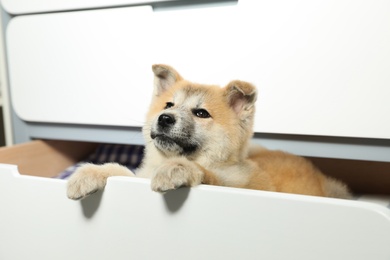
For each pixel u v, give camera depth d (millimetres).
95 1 1093
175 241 639
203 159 879
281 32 938
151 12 1049
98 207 688
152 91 1081
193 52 1031
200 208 611
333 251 530
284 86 963
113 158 1573
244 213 581
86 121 1193
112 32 1096
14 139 1352
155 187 617
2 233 799
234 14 970
